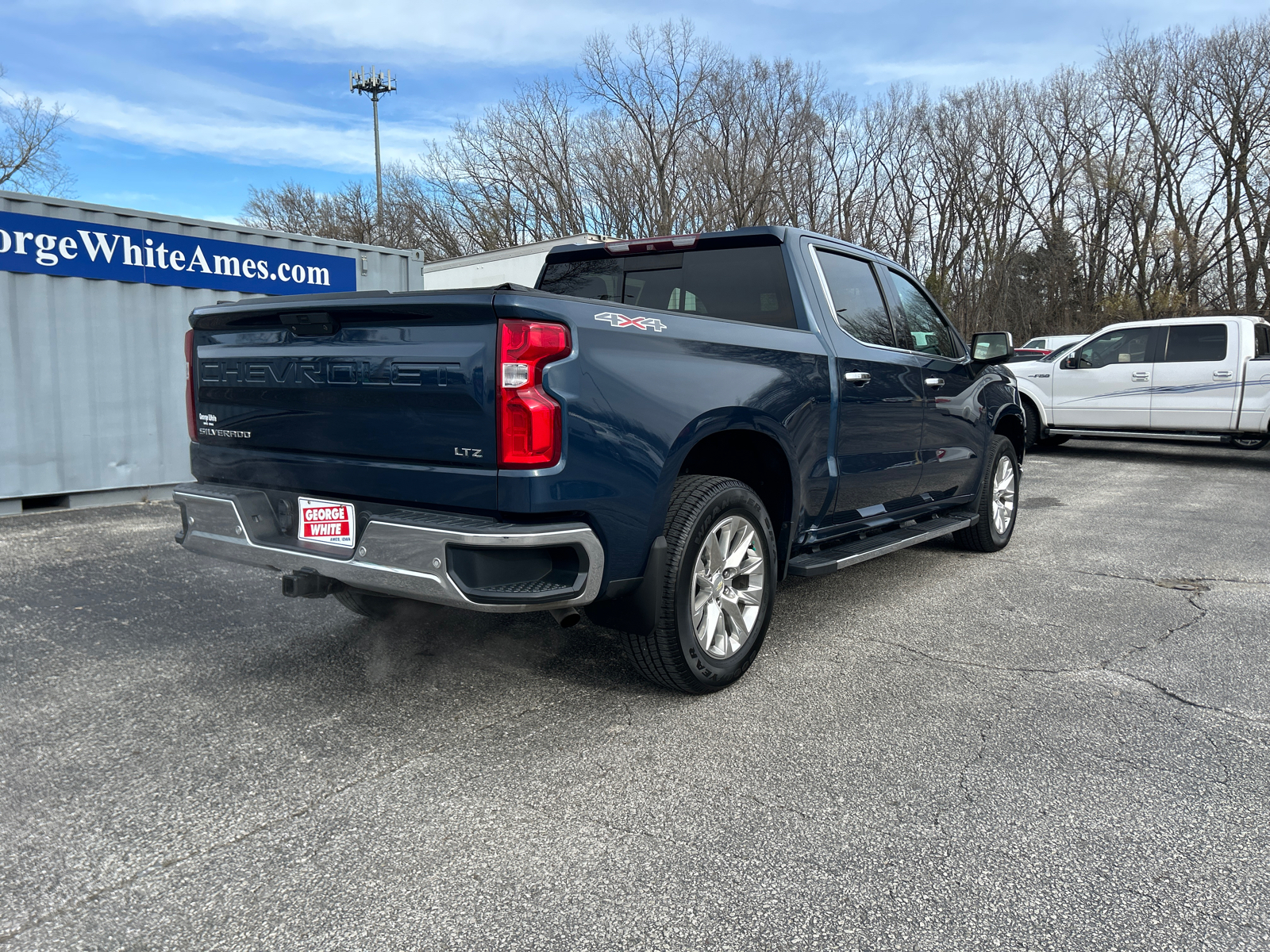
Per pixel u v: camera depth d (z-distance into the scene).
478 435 2.46
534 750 2.71
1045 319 41.38
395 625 3.98
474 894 1.96
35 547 5.52
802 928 1.85
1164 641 3.88
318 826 2.24
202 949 1.76
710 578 3.11
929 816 2.33
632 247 4.19
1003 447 5.65
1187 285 36.59
